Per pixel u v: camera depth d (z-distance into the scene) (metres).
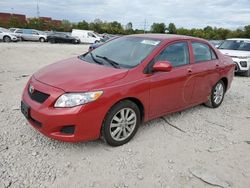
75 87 3.20
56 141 3.69
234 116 5.27
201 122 4.78
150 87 3.83
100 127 3.39
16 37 27.91
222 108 5.71
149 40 4.39
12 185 2.76
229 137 4.26
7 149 3.41
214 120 4.94
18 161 3.17
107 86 3.34
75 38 32.50
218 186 3.00
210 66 5.07
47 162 3.20
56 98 3.16
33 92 3.45
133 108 3.72
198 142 4.00
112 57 4.22
